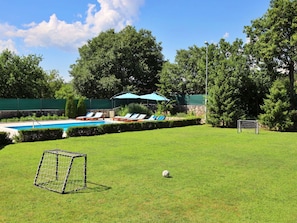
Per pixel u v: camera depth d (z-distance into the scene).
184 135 17.91
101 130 18.20
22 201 6.02
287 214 5.51
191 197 6.40
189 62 37.47
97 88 37.28
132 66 41.50
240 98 25.48
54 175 8.08
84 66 39.16
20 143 14.02
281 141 15.59
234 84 24.23
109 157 10.79
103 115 33.19
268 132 20.25
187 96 33.59
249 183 7.55
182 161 10.23
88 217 5.25
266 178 8.07
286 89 23.50
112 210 5.59
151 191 6.77
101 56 39.34
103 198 6.25
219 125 23.80
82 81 36.38
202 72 33.94
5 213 5.39
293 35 21.47
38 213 5.40
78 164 9.52
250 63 27.22
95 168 9.01
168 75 35.91
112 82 36.88
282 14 22.48
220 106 23.50
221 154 11.68
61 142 14.45
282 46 22.72
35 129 14.88
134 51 43.34
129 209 5.66
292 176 8.31
